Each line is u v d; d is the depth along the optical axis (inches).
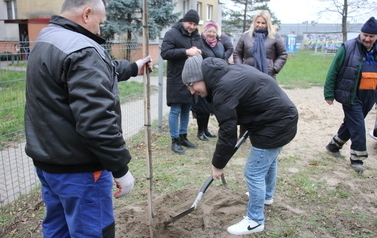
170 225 116.2
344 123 179.6
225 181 148.9
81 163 74.3
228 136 96.1
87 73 67.7
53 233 87.2
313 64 801.6
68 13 75.5
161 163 174.7
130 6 532.7
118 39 564.1
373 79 159.8
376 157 188.7
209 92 100.2
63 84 70.3
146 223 116.0
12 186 135.6
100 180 78.0
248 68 101.3
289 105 101.9
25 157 178.9
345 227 117.3
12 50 138.1
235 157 185.0
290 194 140.8
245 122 103.2
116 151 70.4
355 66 156.9
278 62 193.0
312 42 1669.5
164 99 346.6
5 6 813.2
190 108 210.2
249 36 196.4
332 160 182.1
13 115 216.8
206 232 112.7
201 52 180.2
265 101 98.4
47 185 82.8
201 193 109.7
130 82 390.0
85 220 77.1
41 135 73.6
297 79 528.1
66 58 68.1
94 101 67.0
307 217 123.3
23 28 729.6
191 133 229.8
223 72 96.4
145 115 102.0
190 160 179.8
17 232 113.0
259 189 108.3
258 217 112.2
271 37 192.1
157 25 552.7
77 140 72.7
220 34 213.9
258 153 105.0
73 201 76.3
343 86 161.5
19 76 140.3
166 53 174.7
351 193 143.1
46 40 72.3
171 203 132.5
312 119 275.6
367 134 232.4
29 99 74.7
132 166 170.4
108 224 80.7
